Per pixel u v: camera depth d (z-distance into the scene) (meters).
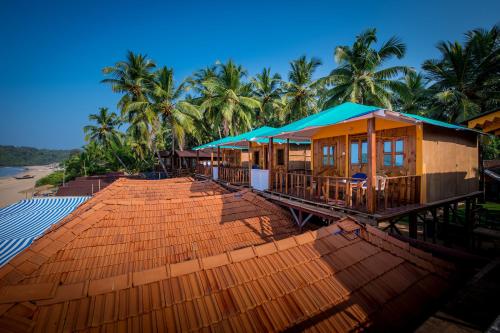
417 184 7.77
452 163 9.02
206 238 6.89
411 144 7.96
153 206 7.91
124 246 6.09
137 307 2.90
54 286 2.91
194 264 3.57
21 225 9.90
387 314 3.43
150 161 45.75
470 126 6.71
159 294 3.10
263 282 3.55
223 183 15.75
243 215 8.30
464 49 17.48
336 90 19.48
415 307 3.65
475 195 10.04
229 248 6.59
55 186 41.66
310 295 3.48
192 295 3.16
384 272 4.21
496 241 9.64
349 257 4.40
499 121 6.16
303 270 3.91
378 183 7.30
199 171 22.97
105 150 44.59
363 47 18.75
